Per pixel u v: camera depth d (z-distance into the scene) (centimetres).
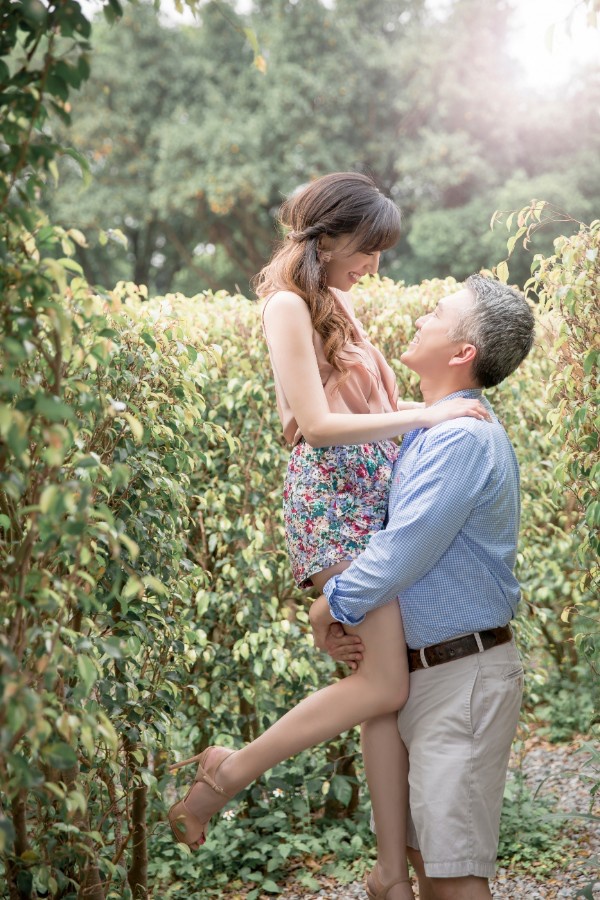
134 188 1553
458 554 210
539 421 373
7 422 125
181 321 235
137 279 1798
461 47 1459
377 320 316
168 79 1565
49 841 181
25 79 141
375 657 217
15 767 140
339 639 223
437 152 1419
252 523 322
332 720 221
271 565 319
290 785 318
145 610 221
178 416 226
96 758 212
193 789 234
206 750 236
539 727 437
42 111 143
